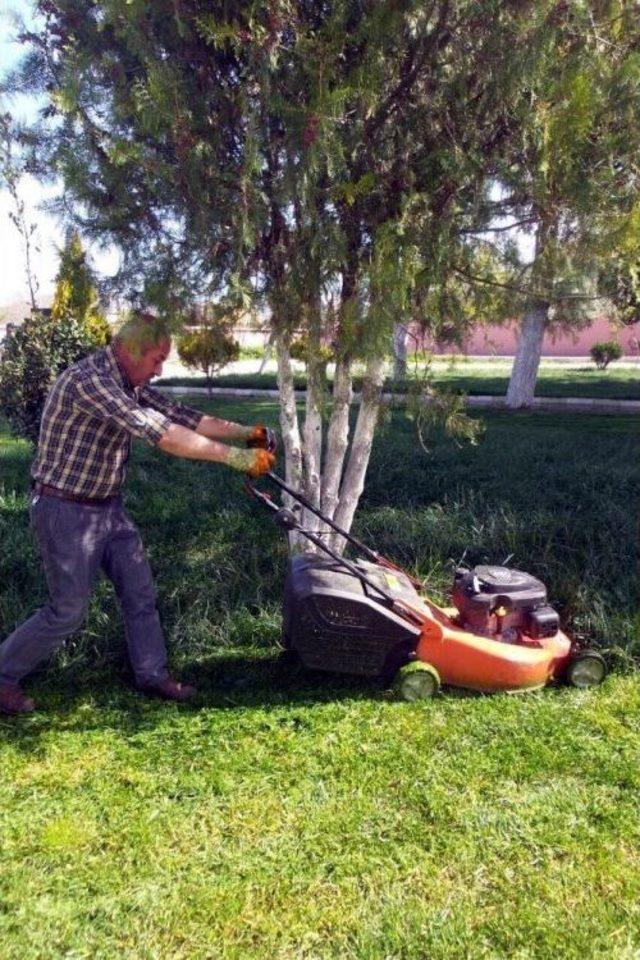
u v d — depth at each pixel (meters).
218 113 3.35
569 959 2.33
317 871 2.66
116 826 2.86
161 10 3.14
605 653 4.14
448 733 3.44
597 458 8.77
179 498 6.63
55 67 3.72
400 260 3.25
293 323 3.63
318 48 3.13
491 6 3.18
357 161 3.50
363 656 3.70
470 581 3.93
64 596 3.34
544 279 3.66
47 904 2.50
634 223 3.25
